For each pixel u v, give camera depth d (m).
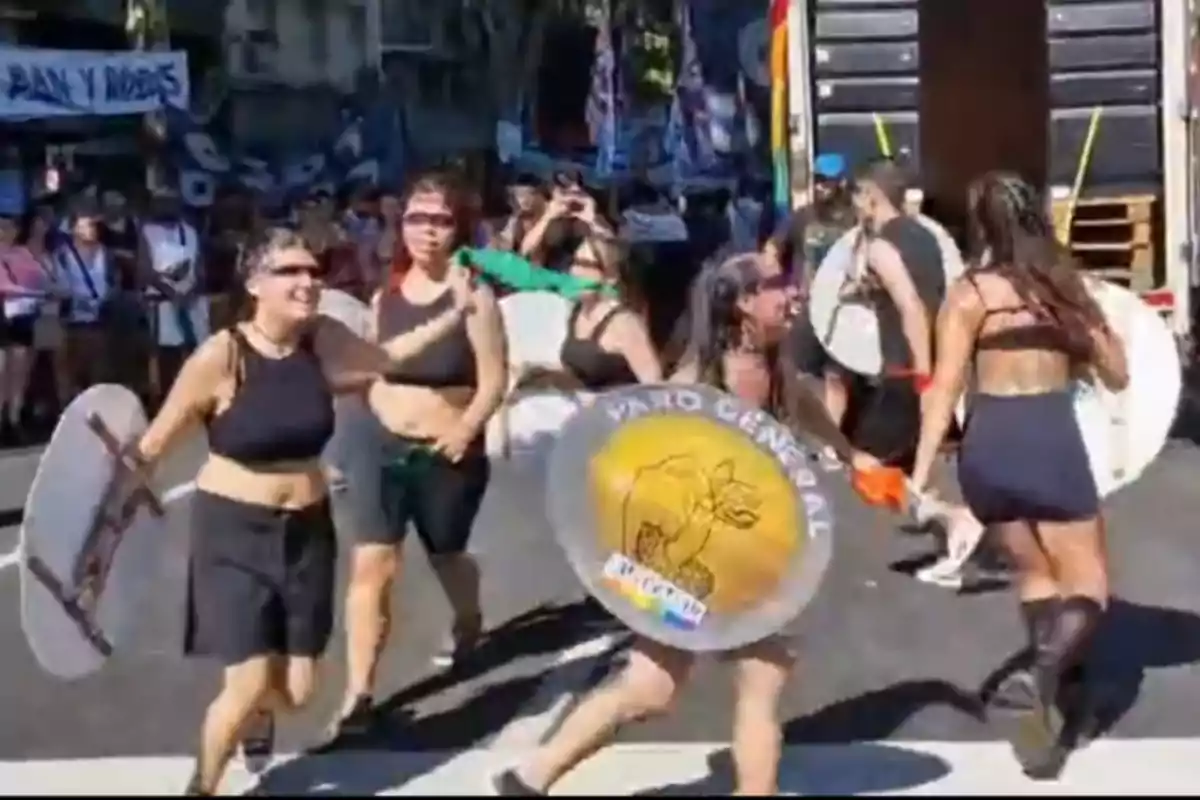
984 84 17.20
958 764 6.77
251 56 24.36
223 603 6.08
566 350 8.29
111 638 6.58
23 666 8.32
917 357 10.31
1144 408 8.17
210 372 6.14
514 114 26.64
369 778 6.65
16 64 18.20
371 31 26.16
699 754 6.89
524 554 10.62
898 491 9.38
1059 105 14.05
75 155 19.16
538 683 7.92
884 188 10.55
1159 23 13.91
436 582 9.96
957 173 17.22
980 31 17.16
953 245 10.48
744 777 6.06
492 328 7.43
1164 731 7.15
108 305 16.47
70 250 16.31
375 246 17.59
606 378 8.20
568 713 6.61
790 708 7.55
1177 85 13.87
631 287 14.70
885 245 10.38
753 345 6.83
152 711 7.63
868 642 8.55
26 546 6.03
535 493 12.34
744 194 23.75
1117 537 10.90
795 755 6.89
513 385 12.20
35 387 16.30
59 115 18.42
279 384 6.14
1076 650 6.75
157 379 16.73
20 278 15.89
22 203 17.64
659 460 5.93
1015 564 6.89
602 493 5.91
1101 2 13.94
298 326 6.16
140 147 19.55
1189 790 6.40
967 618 8.95
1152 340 8.20
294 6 25.06
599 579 5.89
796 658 6.52
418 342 7.36
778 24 14.38
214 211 19.34
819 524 5.96
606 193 22.14
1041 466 6.66
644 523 5.88
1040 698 6.61
